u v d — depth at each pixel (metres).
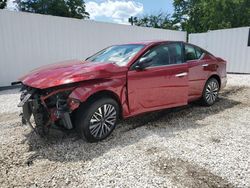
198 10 31.61
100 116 3.22
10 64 7.82
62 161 2.79
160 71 3.82
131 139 3.41
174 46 4.25
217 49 11.60
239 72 10.85
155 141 3.34
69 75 3.02
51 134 3.52
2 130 3.79
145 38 11.30
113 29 10.11
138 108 3.65
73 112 3.12
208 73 4.91
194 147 3.15
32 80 3.13
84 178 2.46
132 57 3.64
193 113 4.69
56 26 8.61
